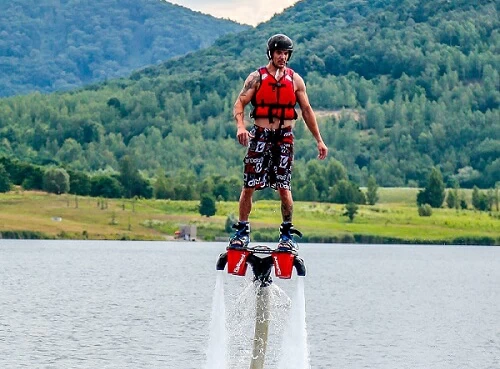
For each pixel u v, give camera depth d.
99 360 59.31
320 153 23.91
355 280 146.00
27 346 64.56
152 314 85.69
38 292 111.44
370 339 70.94
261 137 23.83
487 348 67.38
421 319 87.06
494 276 162.12
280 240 24.20
